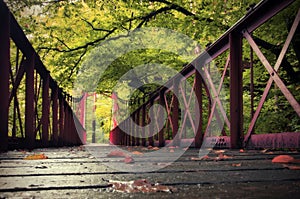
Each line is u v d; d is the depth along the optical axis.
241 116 3.93
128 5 8.89
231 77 3.92
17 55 3.95
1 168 1.67
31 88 4.61
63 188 1.00
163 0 8.59
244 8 5.73
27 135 4.67
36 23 8.43
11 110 9.38
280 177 1.23
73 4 8.68
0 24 3.25
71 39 10.32
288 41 2.89
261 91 6.29
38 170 1.57
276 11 3.03
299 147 2.73
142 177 1.27
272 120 4.77
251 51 3.64
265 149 3.41
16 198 0.84
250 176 1.27
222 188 0.98
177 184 1.07
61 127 8.44
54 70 10.66
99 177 1.28
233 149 3.86
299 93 4.25
